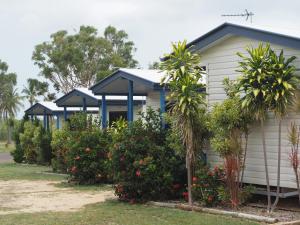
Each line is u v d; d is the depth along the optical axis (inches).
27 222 408.2
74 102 980.6
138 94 719.7
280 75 408.5
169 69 466.0
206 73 506.0
